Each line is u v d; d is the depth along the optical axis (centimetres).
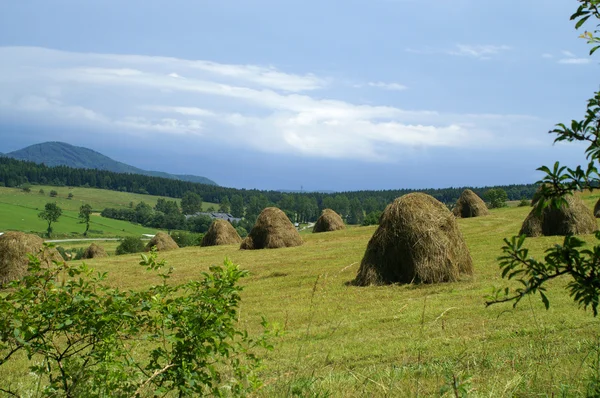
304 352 791
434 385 538
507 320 903
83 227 10025
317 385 536
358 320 1043
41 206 11931
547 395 453
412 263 1464
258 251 2861
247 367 462
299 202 11688
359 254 2302
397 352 761
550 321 861
